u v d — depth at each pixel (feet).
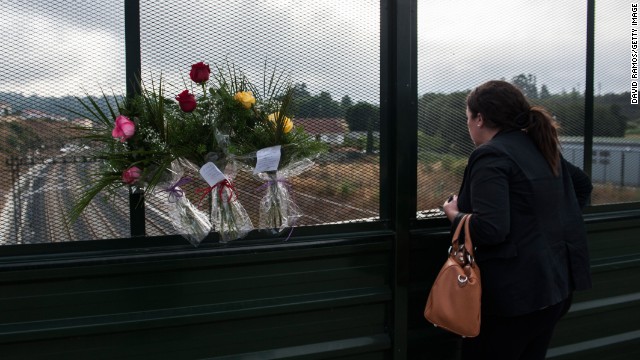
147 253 6.23
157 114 5.73
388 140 7.39
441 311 6.08
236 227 6.13
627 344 9.30
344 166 7.20
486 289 6.24
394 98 7.25
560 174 6.43
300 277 6.91
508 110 6.38
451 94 7.77
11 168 5.82
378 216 7.46
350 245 7.07
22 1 5.74
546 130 6.28
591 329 9.09
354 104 7.19
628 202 9.57
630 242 9.43
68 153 5.95
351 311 7.24
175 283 6.34
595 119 9.17
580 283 6.41
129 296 6.18
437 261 7.74
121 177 5.75
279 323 6.85
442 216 7.81
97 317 6.07
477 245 6.18
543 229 6.13
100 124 6.02
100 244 6.18
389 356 7.48
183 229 6.01
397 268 7.30
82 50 5.96
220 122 5.96
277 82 6.70
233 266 6.56
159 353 6.35
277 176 6.26
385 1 7.23
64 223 6.01
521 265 6.03
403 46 7.18
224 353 6.63
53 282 5.90
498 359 6.45
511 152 6.10
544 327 6.34
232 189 6.13
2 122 5.76
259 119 6.22
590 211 9.23
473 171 6.15
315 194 7.07
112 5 6.03
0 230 5.84
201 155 5.96
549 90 8.71
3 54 5.71
